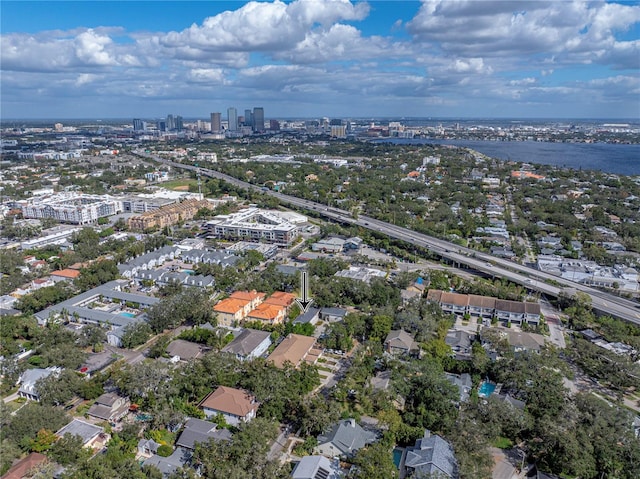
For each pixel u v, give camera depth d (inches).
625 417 5265.8
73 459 4800.7
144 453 5068.9
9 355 6747.1
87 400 5994.1
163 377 5949.8
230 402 5615.2
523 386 6003.9
